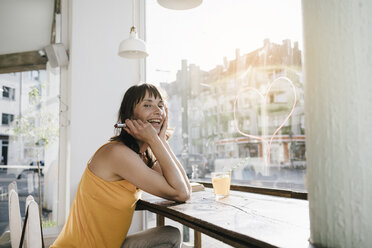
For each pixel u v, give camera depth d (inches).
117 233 46.1
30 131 114.3
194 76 99.7
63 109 114.8
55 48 107.6
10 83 115.7
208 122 92.6
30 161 113.1
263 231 30.3
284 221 35.1
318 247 23.1
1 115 113.7
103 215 44.6
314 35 22.9
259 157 73.8
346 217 21.2
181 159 103.1
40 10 120.0
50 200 112.6
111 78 111.1
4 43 117.4
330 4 21.9
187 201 51.0
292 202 49.4
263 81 74.4
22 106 115.0
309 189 23.9
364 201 20.5
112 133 109.5
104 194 44.7
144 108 52.9
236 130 81.5
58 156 114.3
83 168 104.3
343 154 21.2
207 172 92.4
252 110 77.2
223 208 44.1
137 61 115.3
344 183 21.2
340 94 21.3
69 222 47.3
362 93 20.6
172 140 106.3
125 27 114.7
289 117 66.5
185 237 96.8
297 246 24.7
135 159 44.9
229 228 31.7
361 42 20.6
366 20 20.6
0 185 110.1
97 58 109.9
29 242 43.4
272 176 69.6
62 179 112.8
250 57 78.7
